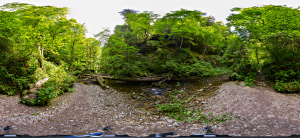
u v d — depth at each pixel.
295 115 4.95
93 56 22.83
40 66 9.64
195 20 18.31
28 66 8.33
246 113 5.59
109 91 11.30
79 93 9.93
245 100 6.91
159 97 9.56
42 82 8.29
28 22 9.78
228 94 8.22
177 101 8.42
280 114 5.16
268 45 9.83
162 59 18.22
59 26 12.89
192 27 16.75
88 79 15.42
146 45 21.73
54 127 4.73
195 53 21.34
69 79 11.41
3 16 7.74
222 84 10.61
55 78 9.40
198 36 22.23
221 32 19.92
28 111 5.84
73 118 5.83
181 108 7.20
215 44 20.00
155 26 19.39
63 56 16.86
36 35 8.71
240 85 9.29
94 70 22.27
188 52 19.05
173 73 14.98
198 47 22.73
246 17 9.73
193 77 14.27
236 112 5.83
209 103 7.58
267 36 8.59
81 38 17.12
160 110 7.29
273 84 8.63
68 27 14.15
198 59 19.23
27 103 6.33
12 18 8.07
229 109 6.27
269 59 10.44
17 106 5.97
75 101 8.21
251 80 9.46
